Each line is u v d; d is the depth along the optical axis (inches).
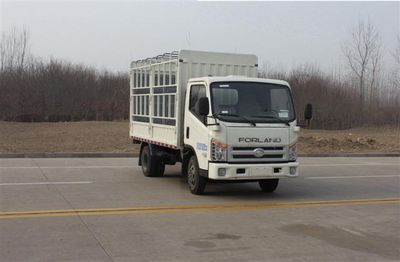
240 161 388.2
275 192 446.9
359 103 1523.1
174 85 447.5
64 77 1300.4
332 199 414.6
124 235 278.8
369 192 456.8
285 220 327.6
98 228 293.4
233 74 469.4
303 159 805.2
